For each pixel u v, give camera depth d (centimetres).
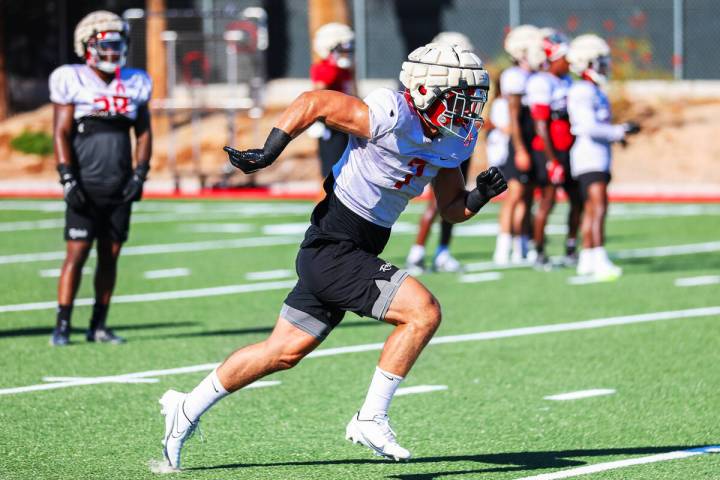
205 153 9794
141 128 3359
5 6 11306
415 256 4941
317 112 1961
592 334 3578
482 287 4531
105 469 2192
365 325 3794
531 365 3150
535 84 4834
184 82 9450
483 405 2725
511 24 10762
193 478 2138
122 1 11025
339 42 4675
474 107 1997
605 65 4656
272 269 4997
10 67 11425
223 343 3434
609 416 2617
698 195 8444
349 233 2059
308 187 9088
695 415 2619
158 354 3278
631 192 8619
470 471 2197
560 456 2300
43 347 3366
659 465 2230
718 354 3278
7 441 2389
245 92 9619
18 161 10012
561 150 4934
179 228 6600
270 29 11244
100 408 2670
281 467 2217
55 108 3278
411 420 2594
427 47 2008
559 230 6625
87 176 3306
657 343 3434
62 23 11031
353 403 2736
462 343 3456
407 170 2027
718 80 10694
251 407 2698
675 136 9644
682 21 10644
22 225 6662
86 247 3369
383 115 1964
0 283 4581
